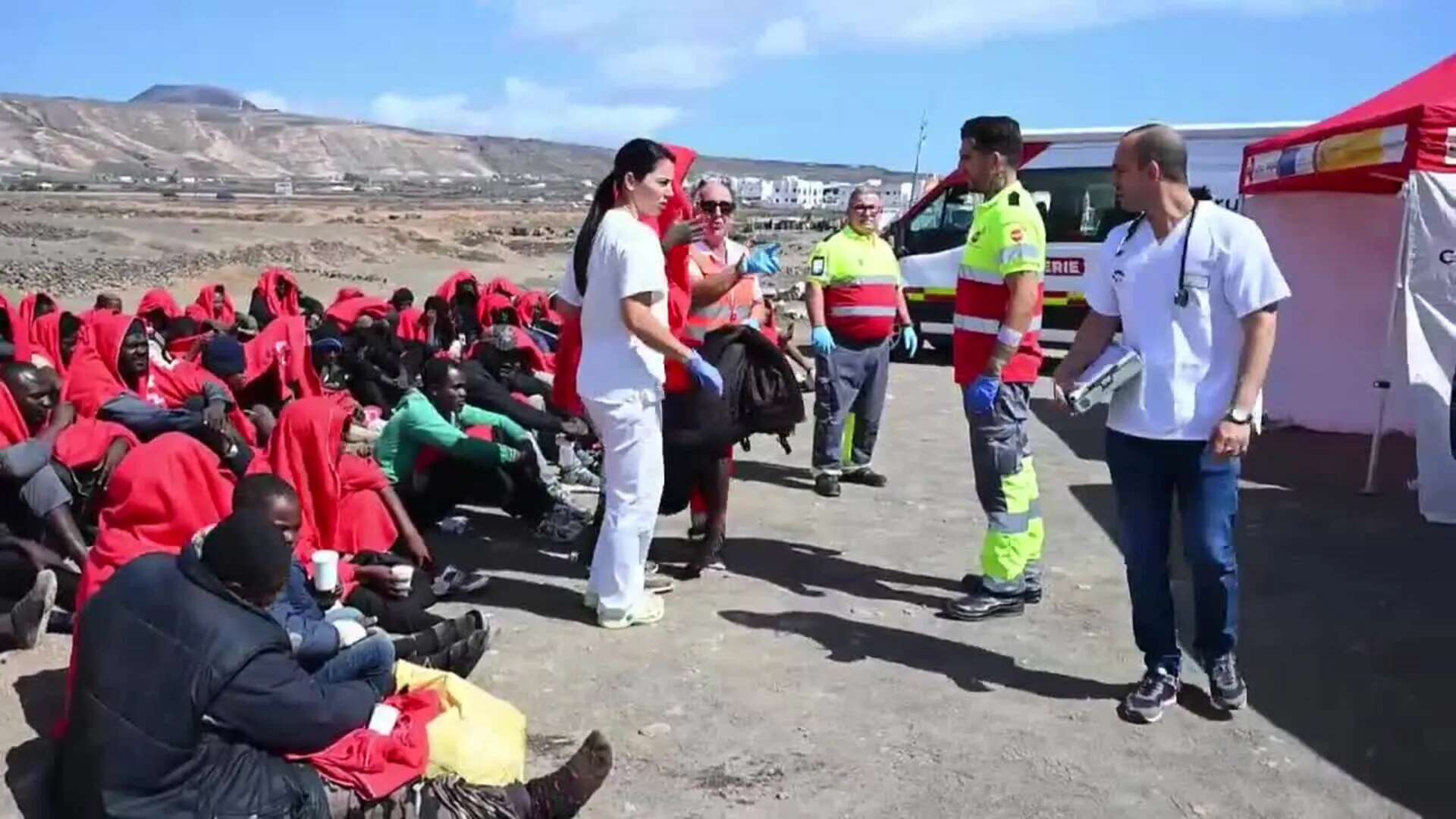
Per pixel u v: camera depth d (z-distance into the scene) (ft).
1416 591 21.33
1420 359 25.81
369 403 31.53
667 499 21.94
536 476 23.97
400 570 17.62
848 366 28.19
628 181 18.30
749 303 27.04
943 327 52.70
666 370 20.81
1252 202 36.04
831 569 22.71
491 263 136.56
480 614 17.13
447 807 12.23
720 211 24.66
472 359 33.37
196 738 11.00
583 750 12.88
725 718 16.08
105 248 108.17
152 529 15.88
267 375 28.12
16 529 18.92
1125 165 14.93
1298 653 18.43
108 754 10.83
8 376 20.17
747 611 20.20
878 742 15.43
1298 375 36.37
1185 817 13.69
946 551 23.99
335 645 13.75
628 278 17.65
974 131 18.72
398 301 42.01
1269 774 14.69
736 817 13.61
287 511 14.43
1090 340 15.99
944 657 18.25
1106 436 15.97
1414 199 25.36
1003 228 18.52
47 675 17.01
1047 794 14.16
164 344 30.09
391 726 12.84
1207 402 14.97
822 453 28.50
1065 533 25.35
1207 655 16.07
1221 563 15.38
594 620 19.65
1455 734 15.71
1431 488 25.91
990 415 19.38
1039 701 16.71
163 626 11.03
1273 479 30.14
